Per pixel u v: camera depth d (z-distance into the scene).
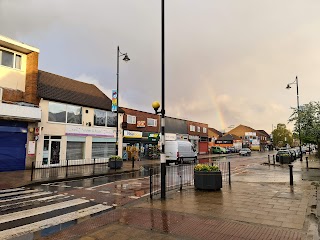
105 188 11.51
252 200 8.48
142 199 9.10
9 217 6.88
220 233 5.43
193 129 49.34
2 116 16.80
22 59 19.78
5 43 18.17
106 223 6.27
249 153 49.91
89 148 24.17
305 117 22.66
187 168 19.92
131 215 6.88
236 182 12.67
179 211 7.18
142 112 34.69
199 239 5.11
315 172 17.41
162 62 9.27
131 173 17.83
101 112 26.06
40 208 7.88
